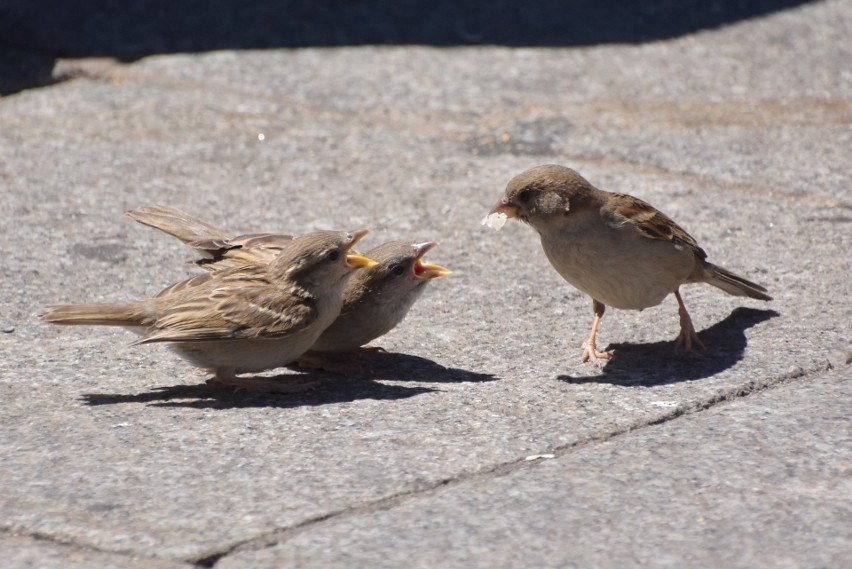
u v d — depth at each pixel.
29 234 13.13
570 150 15.91
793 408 8.86
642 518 7.21
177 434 8.58
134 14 21.08
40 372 9.94
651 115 17.12
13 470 7.96
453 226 13.62
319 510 7.32
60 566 6.74
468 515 7.27
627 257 9.82
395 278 10.00
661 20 21.25
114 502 7.46
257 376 9.98
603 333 10.77
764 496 7.46
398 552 6.83
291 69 19.06
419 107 17.58
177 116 17.17
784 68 19.00
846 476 7.71
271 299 9.37
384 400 9.27
